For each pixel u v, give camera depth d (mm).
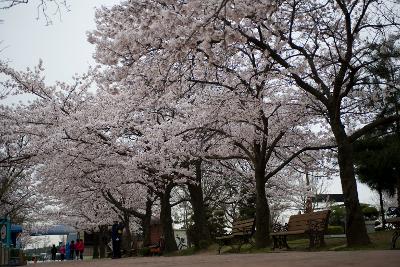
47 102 15859
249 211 24297
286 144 16125
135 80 10633
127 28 8672
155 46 8398
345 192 9492
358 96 13258
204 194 26531
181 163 16500
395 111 12633
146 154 14766
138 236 37188
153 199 20719
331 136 16141
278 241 11625
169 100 14844
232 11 6746
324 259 5723
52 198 24766
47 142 14961
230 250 13000
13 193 23891
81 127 14508
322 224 9992
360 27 10062
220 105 12969
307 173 17609
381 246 8633
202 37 7074
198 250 15969
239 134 14023
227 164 19672
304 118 14539
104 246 32875
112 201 20047
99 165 16156
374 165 13195
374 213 19938
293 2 9742
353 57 11258
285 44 9852
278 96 14180
